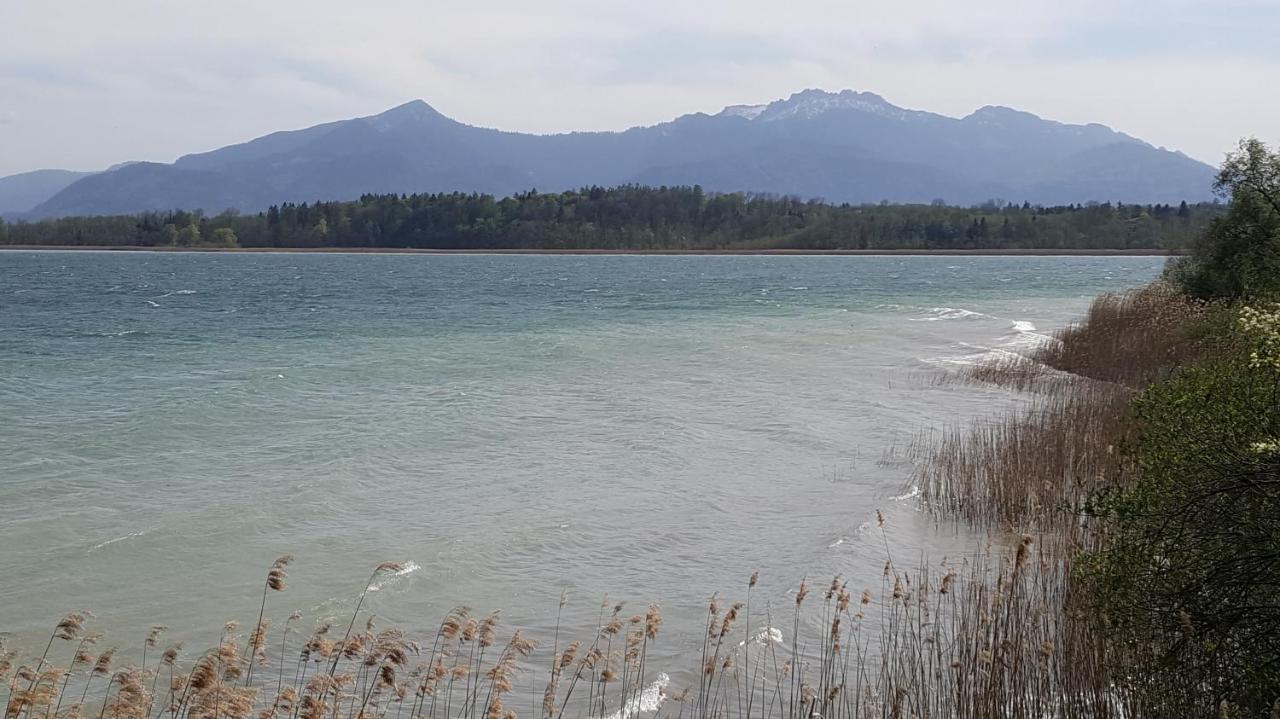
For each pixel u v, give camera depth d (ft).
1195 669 22.71
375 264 595.06
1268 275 88.22
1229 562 22.54
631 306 210.79
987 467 49.67
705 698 26.86
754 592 36.09
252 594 35.14
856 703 25.14
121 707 21.48
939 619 32.42
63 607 33.71
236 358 110.93
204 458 57.52
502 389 86.33
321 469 54.80
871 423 70.33
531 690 27.76
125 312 191.83
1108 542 27.02
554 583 37.19
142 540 40.98
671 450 61.00
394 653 23.56
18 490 49.26
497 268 526.16
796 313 184.85
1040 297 240.73
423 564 38.65
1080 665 25.16
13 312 188.96
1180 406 26.20
